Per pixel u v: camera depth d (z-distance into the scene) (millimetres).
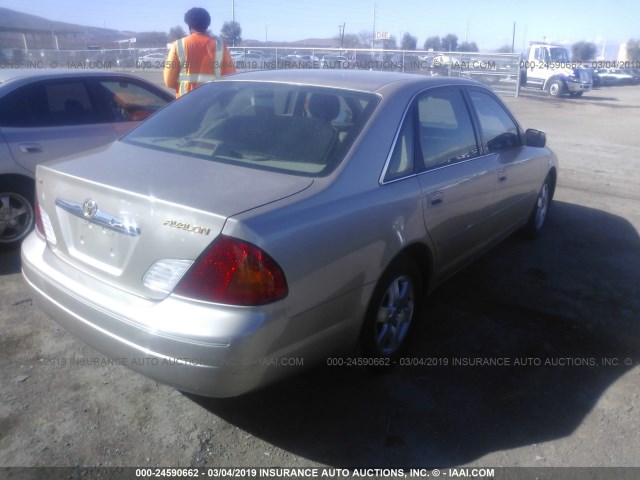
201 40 6262
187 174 2826
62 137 5070
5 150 4742
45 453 2699
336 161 2967
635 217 6863
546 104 22844
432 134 3662
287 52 26141
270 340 2441
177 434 2865
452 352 3697
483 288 4680
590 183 8672
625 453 2850
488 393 3287
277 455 2762
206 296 2393
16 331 3701
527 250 5582
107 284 2695
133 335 2506
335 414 3064
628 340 3938
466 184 3818
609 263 5336
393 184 3168
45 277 2930
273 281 2410
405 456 2785
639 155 11406
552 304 4434
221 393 2469
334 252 2691
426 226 3393
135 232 2564
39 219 3176
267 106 3482
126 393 3152
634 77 39250
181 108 3730
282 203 2570
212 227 2387
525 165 4930
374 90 3449
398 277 3287
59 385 3188
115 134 5395
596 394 3314
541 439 2932
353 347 3055
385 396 3227
